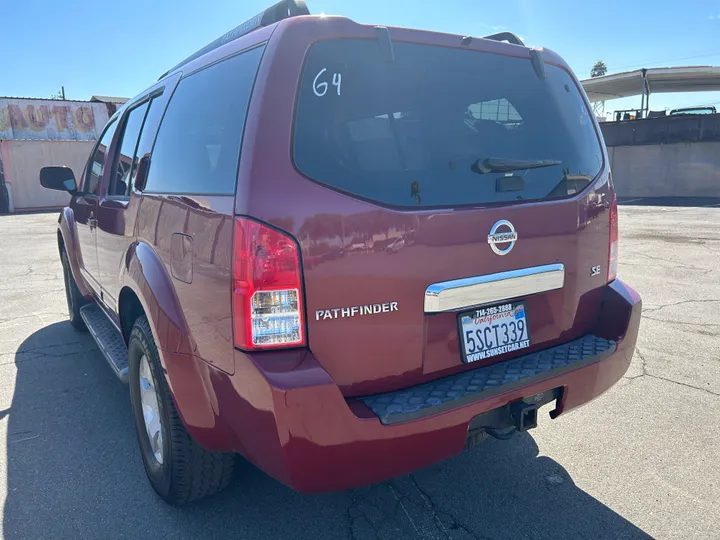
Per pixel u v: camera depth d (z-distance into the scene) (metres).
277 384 1.80
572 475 2.92
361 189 2.01
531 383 2.24
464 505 2.70
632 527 2.51
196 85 2.59
